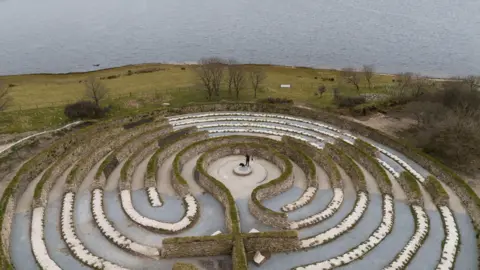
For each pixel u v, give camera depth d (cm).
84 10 17675
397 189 4212
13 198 3800
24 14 16800
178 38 12531
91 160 4584
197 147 4931
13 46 11862
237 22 14625
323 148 5016
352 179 4397
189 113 6169
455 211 3841
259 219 3734
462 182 4050
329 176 4456
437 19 14450
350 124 5531
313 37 12419
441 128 4866
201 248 3256
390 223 3681
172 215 3822
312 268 3166
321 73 9044
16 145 4884
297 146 5050
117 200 4025
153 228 3584
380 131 5288
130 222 3691
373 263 3241
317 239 3472
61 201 3953
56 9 18038
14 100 6744
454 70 9362
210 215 3834
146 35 12975
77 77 8738
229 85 6994
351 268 3188
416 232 3559
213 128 5662
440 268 3169
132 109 6303
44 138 5141
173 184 4281
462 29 12975
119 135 5125
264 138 5097
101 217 3700
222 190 3953
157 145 5050
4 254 3098
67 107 5897
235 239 3238
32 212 3762
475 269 3181
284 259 3284
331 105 6506
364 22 14250
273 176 4556
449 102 5691
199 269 3167
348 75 8056
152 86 7562
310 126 5703
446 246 3388
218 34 12925
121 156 4766
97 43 12138
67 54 11062
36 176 4350
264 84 7750
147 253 3291
